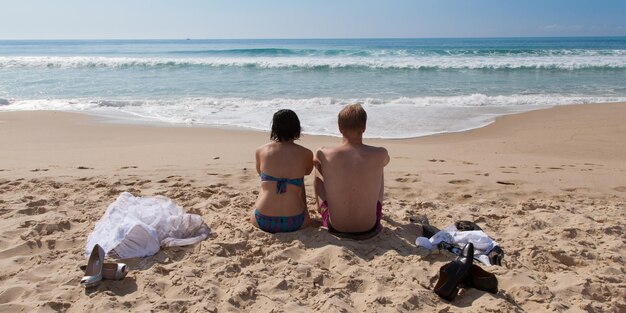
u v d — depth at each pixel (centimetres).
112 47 7512
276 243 376
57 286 308
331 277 322
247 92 1636
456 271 300
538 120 1159
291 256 354
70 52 5366
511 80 1964
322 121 1141
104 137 974
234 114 1252
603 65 2358
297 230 400
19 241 377
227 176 613
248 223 412
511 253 371
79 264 340
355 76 2117
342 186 382
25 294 297
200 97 1534
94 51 5553
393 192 555
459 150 868
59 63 2681
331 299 286
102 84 1881
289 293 302
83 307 282
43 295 296
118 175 609
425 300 293
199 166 682
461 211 472
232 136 995
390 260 347
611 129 1043
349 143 390
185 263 341
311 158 405
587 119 1154
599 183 606
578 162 761
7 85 1859
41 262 345
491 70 2352
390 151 851
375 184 385
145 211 398
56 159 743
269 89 1706
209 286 305
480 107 1347
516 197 543
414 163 735
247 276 320
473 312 279
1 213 443
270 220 395
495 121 1155
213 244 368
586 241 394
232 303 287
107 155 779
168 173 628
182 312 279
